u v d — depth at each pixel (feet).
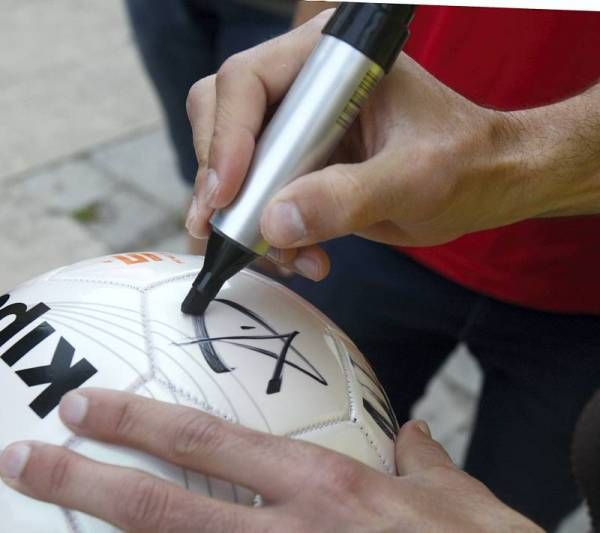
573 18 2.78
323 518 1.74
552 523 3.83
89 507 1.73
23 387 1.97
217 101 2.12
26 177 7.63
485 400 3.86
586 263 3.20
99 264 2.39
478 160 2.05
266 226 1.89
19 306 2.23
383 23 1.85
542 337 3.43
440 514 1.84
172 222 7.28
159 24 5.24
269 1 4.74
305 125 1.91
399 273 3.57
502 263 3.27
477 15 2.94
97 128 8.50
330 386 2.16
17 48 9.80
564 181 2.26
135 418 1.79
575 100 2.35
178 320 2.10
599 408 2.89
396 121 2.01
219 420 1.81
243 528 1.70
